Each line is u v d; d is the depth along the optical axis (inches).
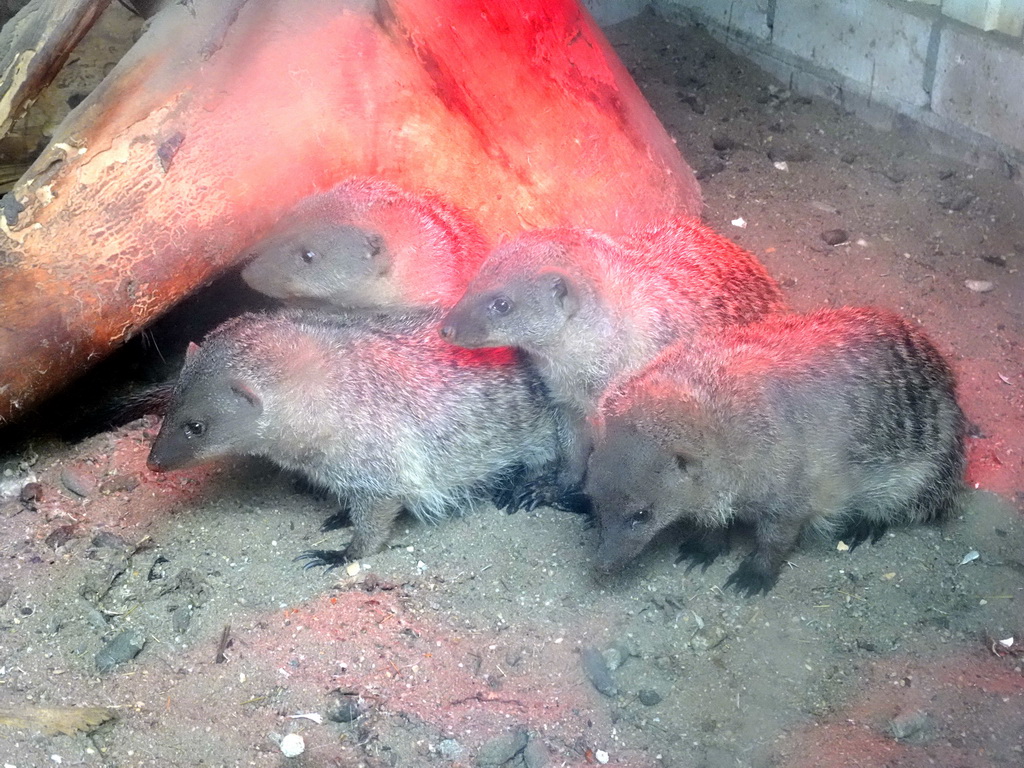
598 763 26.6
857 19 49.3
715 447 29.3
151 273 32.6
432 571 32.1
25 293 31.5
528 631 30.0
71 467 35.2
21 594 31.0
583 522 33.4
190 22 32.6
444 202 36.0
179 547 32.7
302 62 33.3
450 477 33.8
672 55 56.0
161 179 31.9
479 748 26.9
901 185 46.7
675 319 33.5
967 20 45.1
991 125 45.6
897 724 26.6
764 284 36.8
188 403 30.7
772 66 54.1
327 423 31.6
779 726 27.2
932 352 33.1
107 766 26.6
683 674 28.7
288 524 33.8
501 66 36.6
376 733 27.3
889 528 32.8
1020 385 37.0
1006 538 32.1
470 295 32.0
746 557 31.8
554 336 32.2
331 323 32.8
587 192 38.4
